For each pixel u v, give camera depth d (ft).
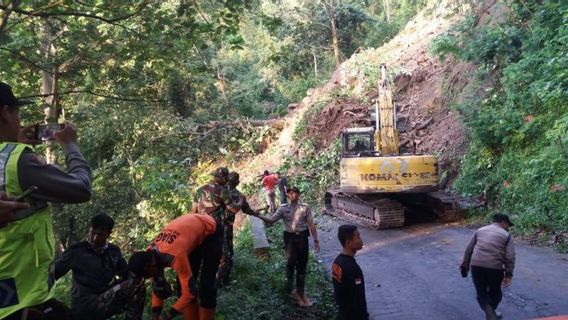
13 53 31.40
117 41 33.65
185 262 17.84
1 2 26.27
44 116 37.40
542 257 35.55
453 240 43.06
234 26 29.73
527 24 59.57
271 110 117.70
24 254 7.35
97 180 64.44
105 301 16.03
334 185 74.74
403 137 77.97
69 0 26.35
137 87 42.75
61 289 22.24
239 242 40.27
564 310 25.23
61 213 58.49
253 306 24.94
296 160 84.28
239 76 123.75
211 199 24.25
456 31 68.95
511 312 25.52
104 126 64.75
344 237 17.85
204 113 94.12
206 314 19.86
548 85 46.14
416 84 89.92
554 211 42.65
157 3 30.17
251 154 95.09
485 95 62.59
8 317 7.16
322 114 89.40
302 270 27.91
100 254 16.97
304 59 133.49
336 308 26.61
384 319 25.63
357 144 58.39
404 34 108.78
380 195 52.54
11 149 7.29
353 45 134.72
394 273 34.01
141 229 56.70
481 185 54.95
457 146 66.80
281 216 28.09
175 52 31.19
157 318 17.97
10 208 6.60
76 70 35.04
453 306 26.86
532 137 50.65
